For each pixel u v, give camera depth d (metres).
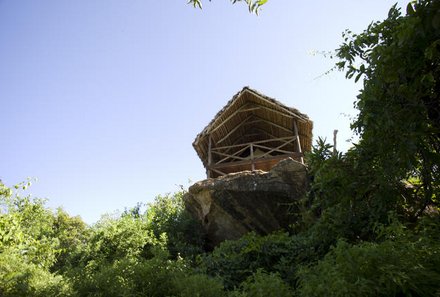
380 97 4.45
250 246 6.98
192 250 9.97
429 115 4.48
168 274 5.12
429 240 3.34
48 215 12.35
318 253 6.00
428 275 2.85
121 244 9.83
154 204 15.70
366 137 4.90
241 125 14.95
